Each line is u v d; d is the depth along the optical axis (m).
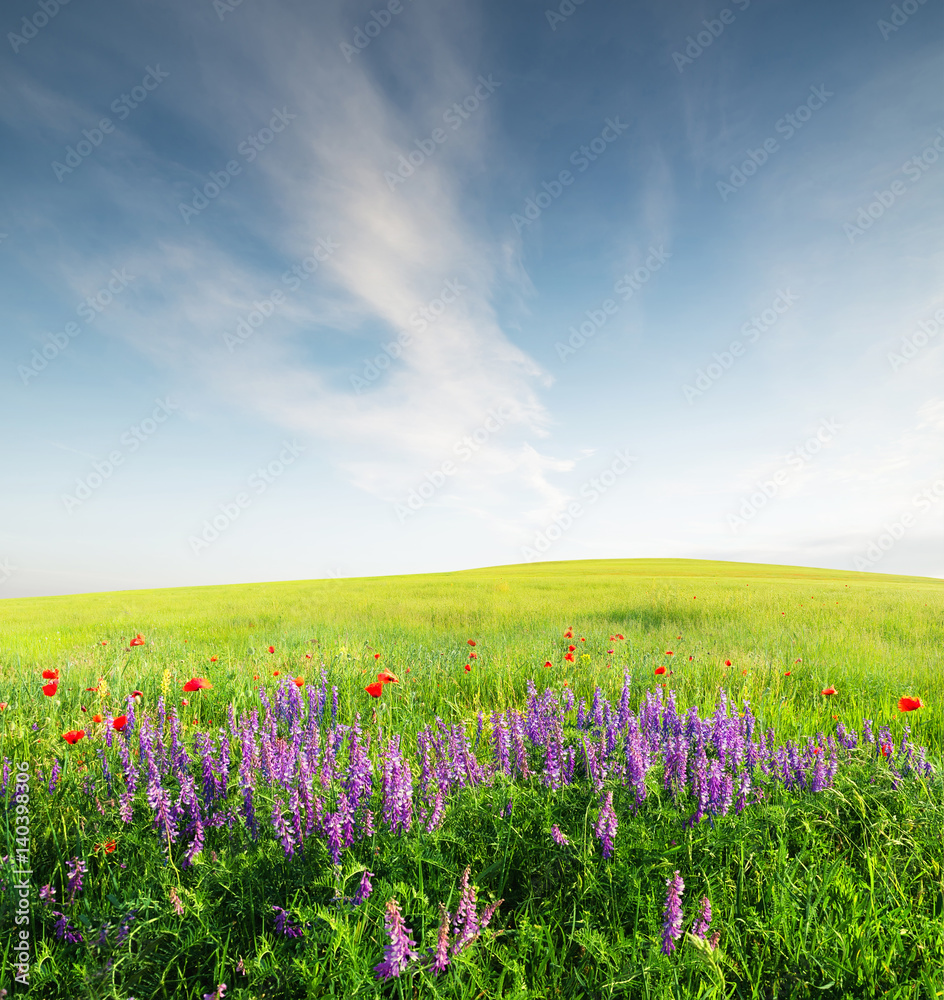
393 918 2.11
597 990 2.29
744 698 5.92
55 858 3.09
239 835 3.16
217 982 2.36
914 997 2.22
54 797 3.62
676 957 2.34
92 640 11.72
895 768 3.88
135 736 4.04
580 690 6.90
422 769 3.63
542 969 2.41
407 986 2.23
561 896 2.90
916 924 2.58
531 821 3.34
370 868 2.84
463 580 38.16
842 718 5.72
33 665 7.88
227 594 31.98
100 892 2.85
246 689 6.50
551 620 15.30
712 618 14.85
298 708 5.38
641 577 40.03
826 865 2.99
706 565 65.12
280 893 2.80
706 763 3.67
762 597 19.70
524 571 57.84
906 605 16.67
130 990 2.31
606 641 10.75
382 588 31.44
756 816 3.34
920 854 3.04
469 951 2.34
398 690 6.52
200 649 9.77
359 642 10.57
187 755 3.68
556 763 3.77
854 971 2.34
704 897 2.58
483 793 3.54
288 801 3.19
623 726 4.48
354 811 3.16
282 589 35.72
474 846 3.20
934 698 6.61
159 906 2.60
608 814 3.04
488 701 6.64
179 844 3.15
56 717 5.18
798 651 9.60
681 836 3.21
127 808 3.25
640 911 2.71
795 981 2.31
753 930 2.57
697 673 7.38
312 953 2.36
